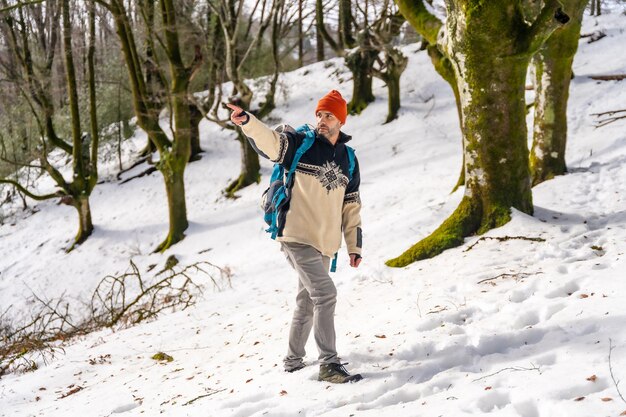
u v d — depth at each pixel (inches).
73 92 783.7
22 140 961.5
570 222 308.7
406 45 1130.0
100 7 786.8
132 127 1052.5
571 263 226.8
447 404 123.0
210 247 665.0
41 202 939.3
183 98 709.9
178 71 706.2
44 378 265.9
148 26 712.4
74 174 792.3
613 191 359.9
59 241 820.0
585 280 193.6
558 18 282.5
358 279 310.2
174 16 697.0
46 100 804.6
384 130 856.3
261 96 1055.6
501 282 223.3
